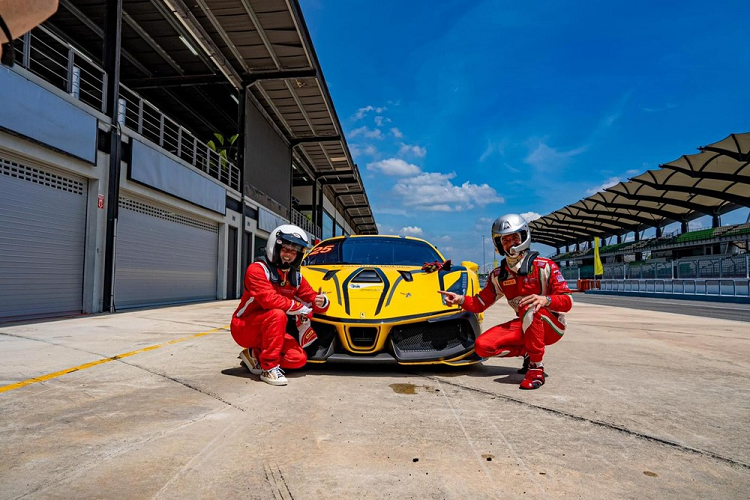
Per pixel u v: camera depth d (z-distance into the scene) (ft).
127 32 45.98
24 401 8.55
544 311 10.08
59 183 26.53
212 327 21.65
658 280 88.99
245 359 11.10
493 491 5.02
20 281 24.11
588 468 5.71
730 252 148.77
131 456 5.93
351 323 10.57
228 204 51.62
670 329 24.56
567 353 15.31
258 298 9.98
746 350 16.72
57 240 26.45
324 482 5.20
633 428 7.34
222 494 4.87
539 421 7.63
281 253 10.15
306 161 91.81
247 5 42.34
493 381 10.68
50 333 18.56
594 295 103.35
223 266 50.19
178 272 41.55
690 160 106.93
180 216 41.88
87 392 9.25
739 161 98.27
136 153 32.86
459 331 11.23
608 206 161.38
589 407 8.54
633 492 5.05
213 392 9.31
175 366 12.05
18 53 23.27
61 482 5.13
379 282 12.16
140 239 35.29
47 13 2.69
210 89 59.41
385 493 4.94
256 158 60.95
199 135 72.23
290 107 64.28
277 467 5.63
